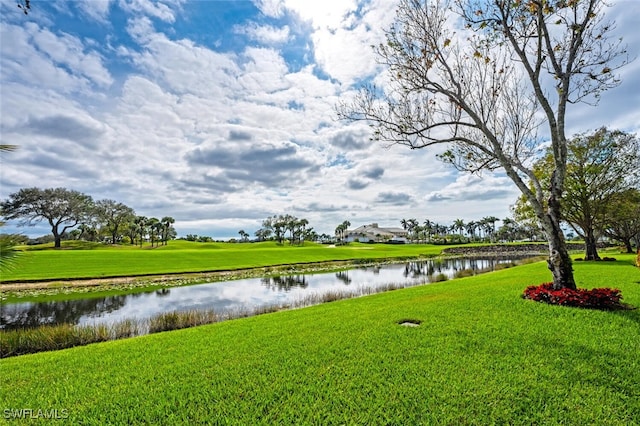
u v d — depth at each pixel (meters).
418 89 11.51
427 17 11.12
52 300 20.16
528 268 22.61
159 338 8.23
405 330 7.58
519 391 4.66
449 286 15.27
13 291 22.62
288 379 5.26
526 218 28.36
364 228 156.38
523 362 5.57
